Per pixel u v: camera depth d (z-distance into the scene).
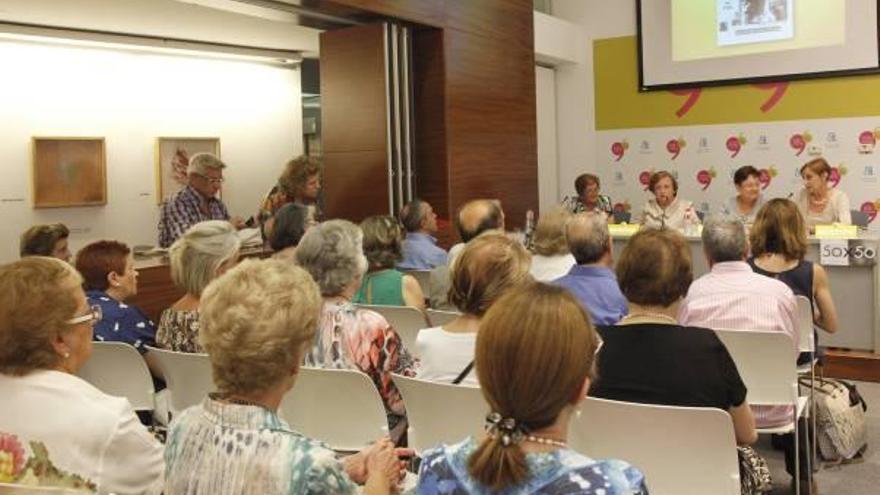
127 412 1.72
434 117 6.21
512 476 1.14
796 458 3.16
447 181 6.20
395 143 5.86
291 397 2.44
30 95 6.02
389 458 1.69
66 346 1.70
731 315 3.03
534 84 7.45
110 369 2.82
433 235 5.65
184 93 7.09
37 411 1.63
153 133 6.85
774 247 3.74
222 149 7.43
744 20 8.13
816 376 4.13
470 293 2.32
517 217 7.11
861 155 7.73
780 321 3.01
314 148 8.28
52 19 5.73
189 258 2.83
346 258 2.58
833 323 3.75
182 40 6.77
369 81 5.79
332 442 2.45
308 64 8.16
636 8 8.70
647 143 8.83
